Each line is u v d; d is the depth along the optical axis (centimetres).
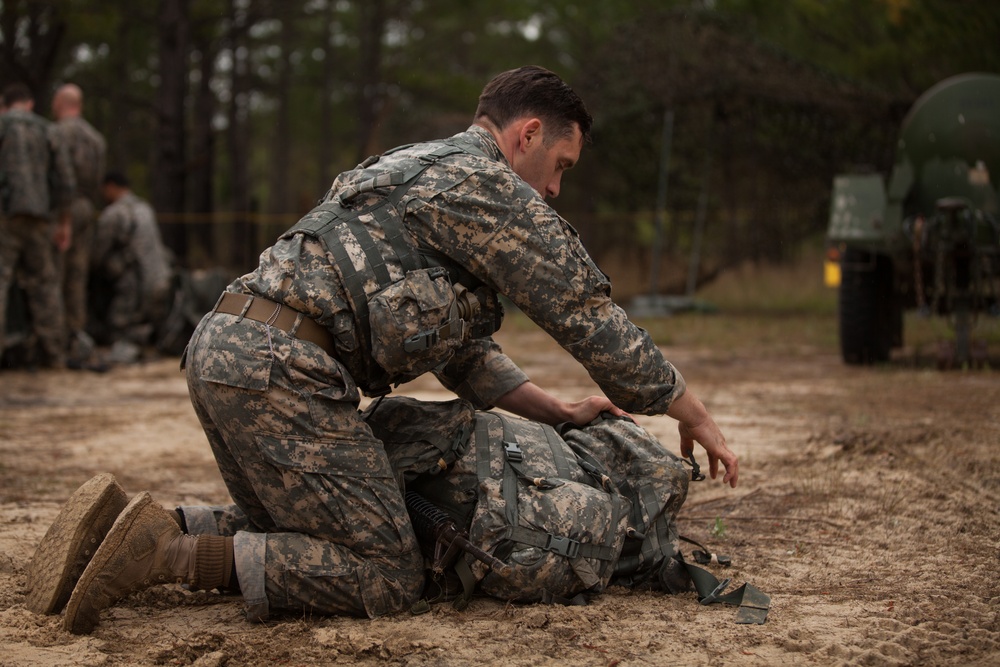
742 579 313
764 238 1656
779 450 509
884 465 473
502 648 252
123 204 1041
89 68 2388
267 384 260
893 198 862
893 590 300
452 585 288
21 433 597
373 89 2275
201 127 2245
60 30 1532
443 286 267
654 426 583
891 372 844
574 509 279
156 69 2552
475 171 270
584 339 271
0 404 718
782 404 669
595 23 2192
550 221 270
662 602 291
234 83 2491
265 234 1783
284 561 265
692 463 306
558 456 295
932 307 897
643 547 295
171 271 1059
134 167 2511
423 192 270
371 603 271
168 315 1038
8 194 841
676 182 1686
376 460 271
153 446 555
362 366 275
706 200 1658
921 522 376
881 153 1570
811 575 316
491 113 296
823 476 448
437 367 276
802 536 361
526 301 271
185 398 758
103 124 2562
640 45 1573
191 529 293
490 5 2270
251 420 262
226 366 262
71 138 929
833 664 242
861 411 629
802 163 1614
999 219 839
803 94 1512
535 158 296
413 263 269
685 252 1711
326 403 265
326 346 270
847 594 297
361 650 251
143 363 976
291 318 266
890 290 923
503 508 277
